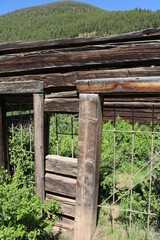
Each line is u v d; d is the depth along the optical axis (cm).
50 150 449
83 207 276
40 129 298
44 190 309
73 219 296
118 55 249
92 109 260
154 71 239
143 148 498
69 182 289
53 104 288
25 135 397
